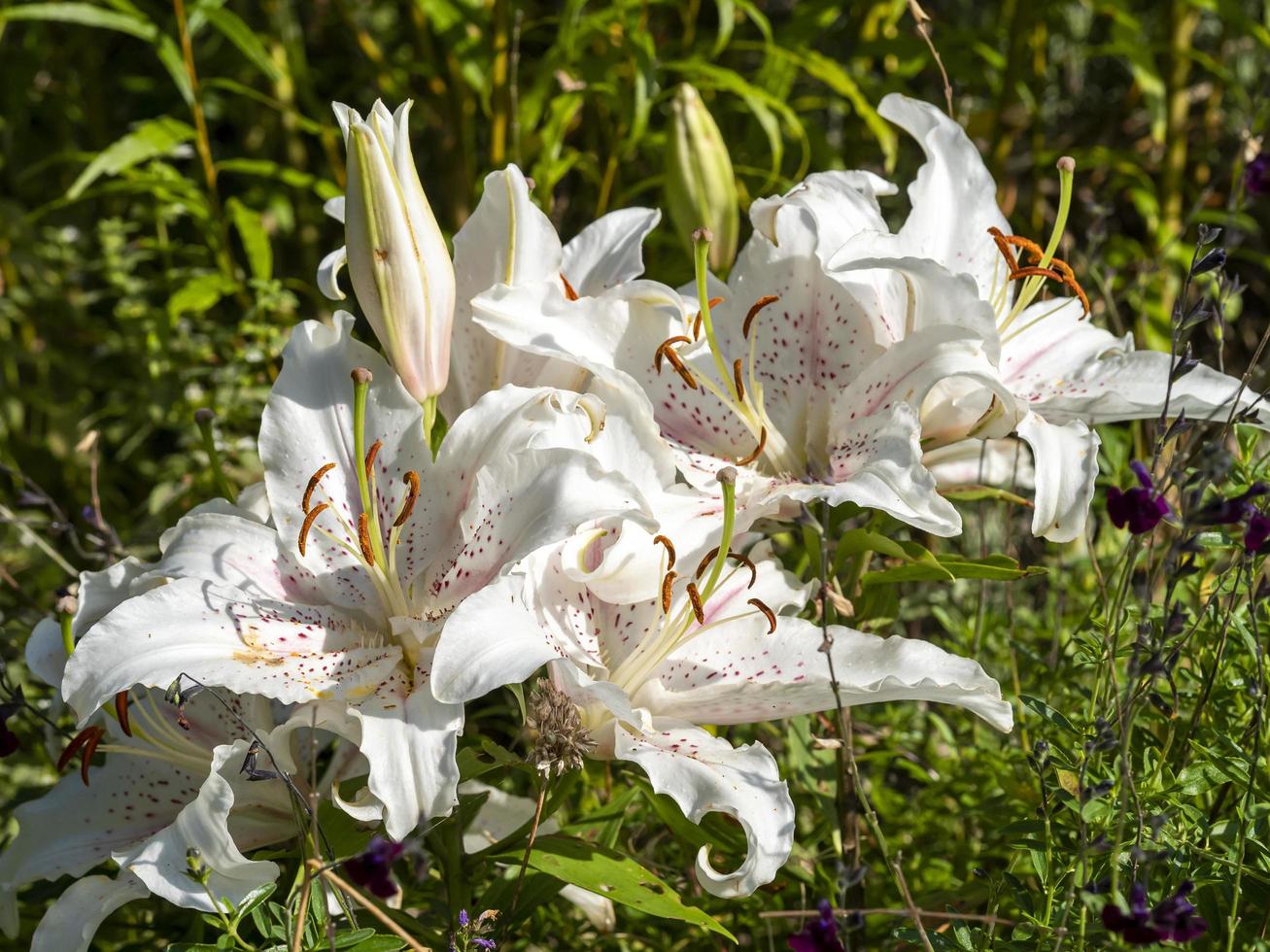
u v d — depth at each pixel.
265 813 1.06
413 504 1.04
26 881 1.06
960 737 1.23
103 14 1.35
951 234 1.13
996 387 1.05
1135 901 0.94
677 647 1.05
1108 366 1.12
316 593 1.05
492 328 1.06
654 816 1.20
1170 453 1.13
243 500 1.10
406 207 1.03
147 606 1.01
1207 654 1.10
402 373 1.05
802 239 1.10
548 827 1.09
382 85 1.48
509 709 1.22
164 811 1.08
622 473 1.04
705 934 1.14
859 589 1.12
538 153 1.40
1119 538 1.31
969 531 1.36
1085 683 1.17
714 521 1.06
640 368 1.09
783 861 0.99
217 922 0.99
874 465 1.05
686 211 1.22
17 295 1.52
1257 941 0.98
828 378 1.11
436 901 1.08
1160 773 1.03
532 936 1.13
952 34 1.47
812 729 1.19
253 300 1.49
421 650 1.03
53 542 1.44
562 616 1.04
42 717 1.08
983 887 1.09
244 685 1.00
